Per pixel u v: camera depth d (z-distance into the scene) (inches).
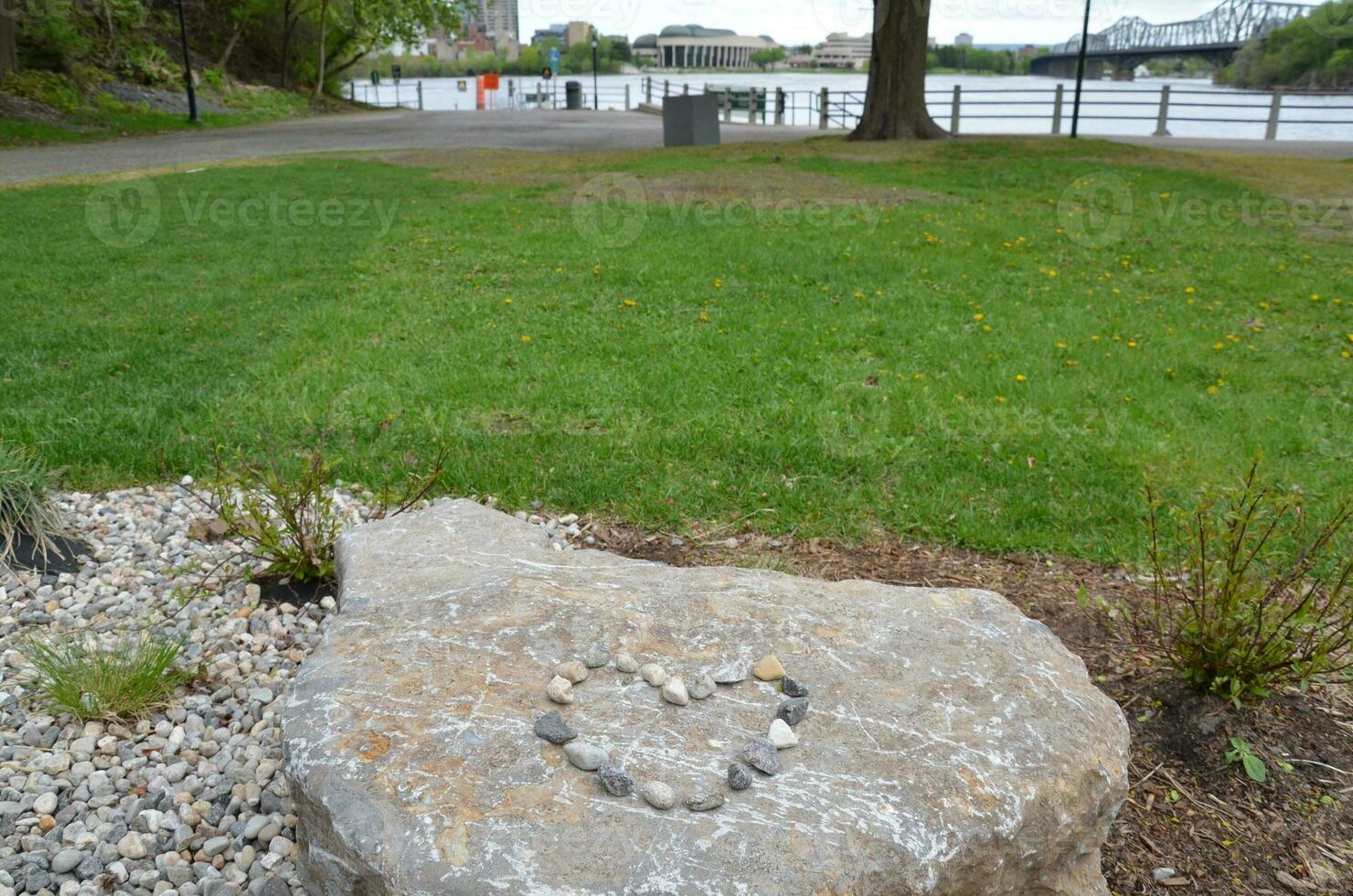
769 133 1046.4
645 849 77.3
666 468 200.5
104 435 209.2
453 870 75.6
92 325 293.7
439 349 274.5
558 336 289.9
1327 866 107.8
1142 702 131.8
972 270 387.2
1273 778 119.3
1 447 173.9
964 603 115.1
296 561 154.1
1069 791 89.5
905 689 98.3
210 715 123.1
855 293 343.0
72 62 1085.1
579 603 110.0
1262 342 302.0
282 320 306.3
